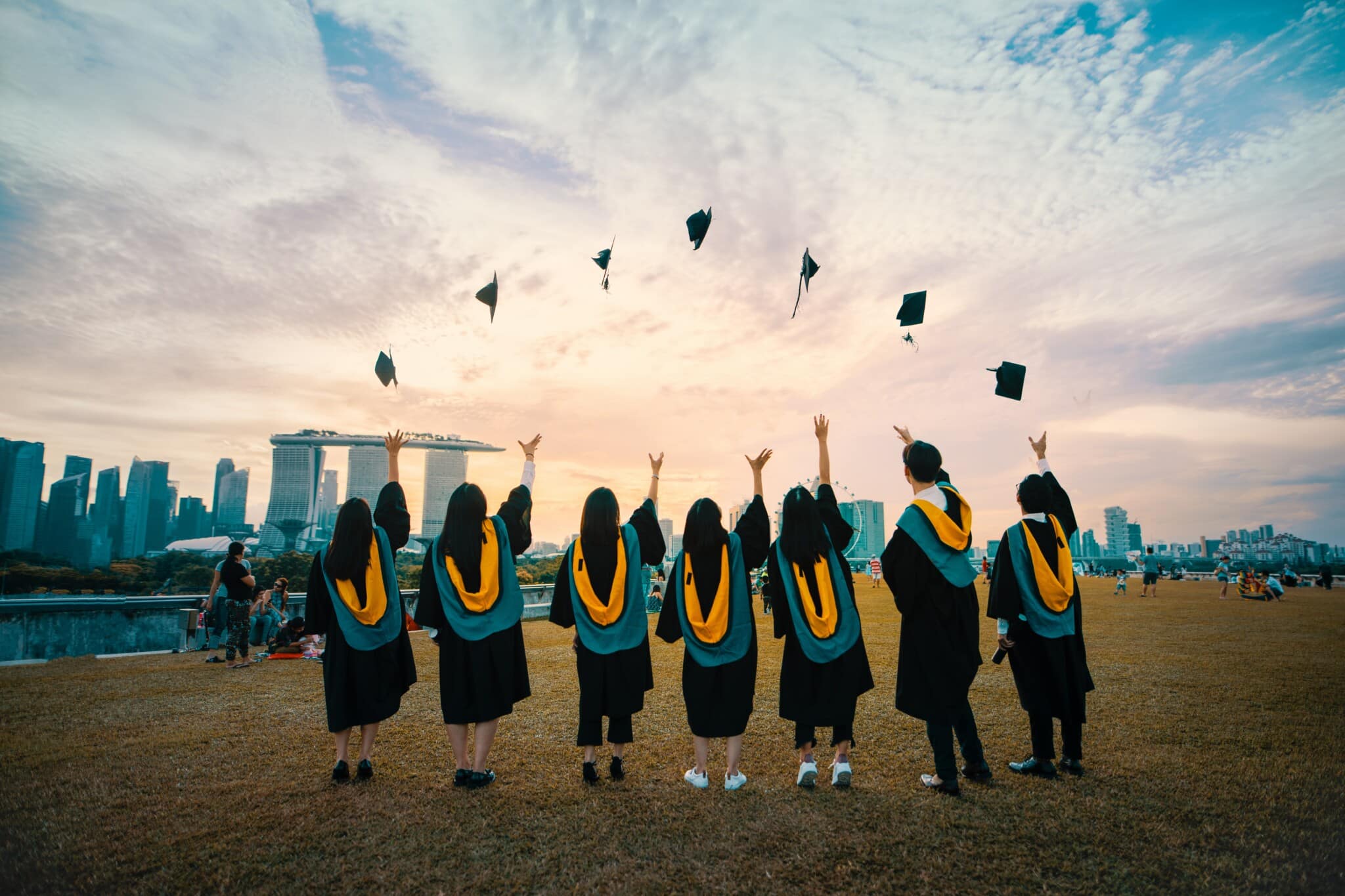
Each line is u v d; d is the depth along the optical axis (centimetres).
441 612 430
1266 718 577
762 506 459
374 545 448
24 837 345
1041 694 431
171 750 495
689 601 430
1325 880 295
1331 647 1006
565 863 318
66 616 1024
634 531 466
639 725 580
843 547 457
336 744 496
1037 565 437
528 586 1648
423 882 300
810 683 417
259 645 1038
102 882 299
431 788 418
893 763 462
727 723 414
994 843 334
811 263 641
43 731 550
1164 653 943
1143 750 488
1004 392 623
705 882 298
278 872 309
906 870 307
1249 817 364
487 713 420
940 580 416
